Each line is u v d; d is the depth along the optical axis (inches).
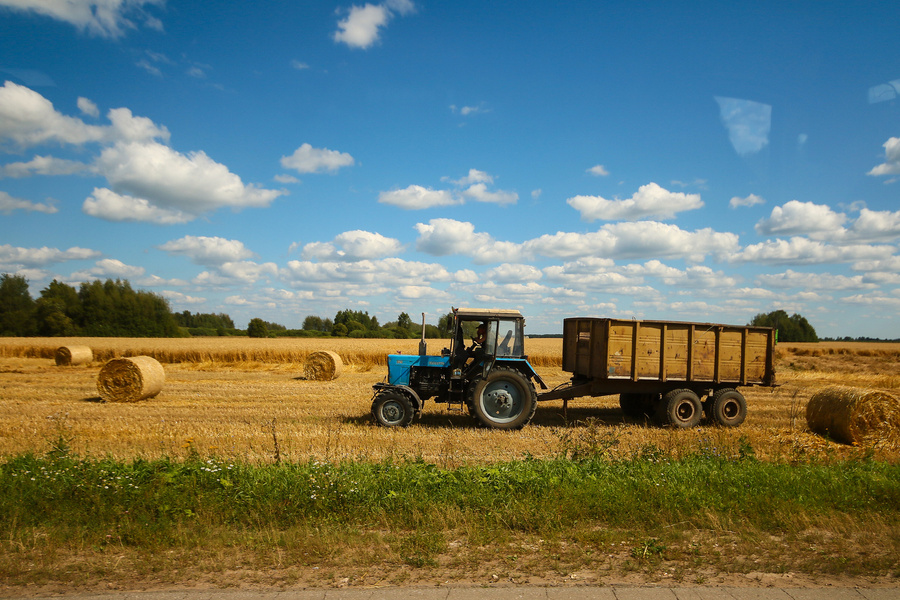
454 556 157.1
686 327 432.1
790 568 148.8
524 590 135.0
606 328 423.8
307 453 301.1
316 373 746.2
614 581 140.8
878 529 175.5
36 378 725.3
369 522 185.3
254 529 179.8
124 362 524.4
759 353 442.9
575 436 368.2
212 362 1013.2
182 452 298.8
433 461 287.7
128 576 145.6
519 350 415.2
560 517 182.9
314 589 136.3
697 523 182.1
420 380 420.5
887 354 1414.9
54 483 204.1
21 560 154.3
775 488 212.1
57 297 2202.3
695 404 426.0
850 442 368.8
